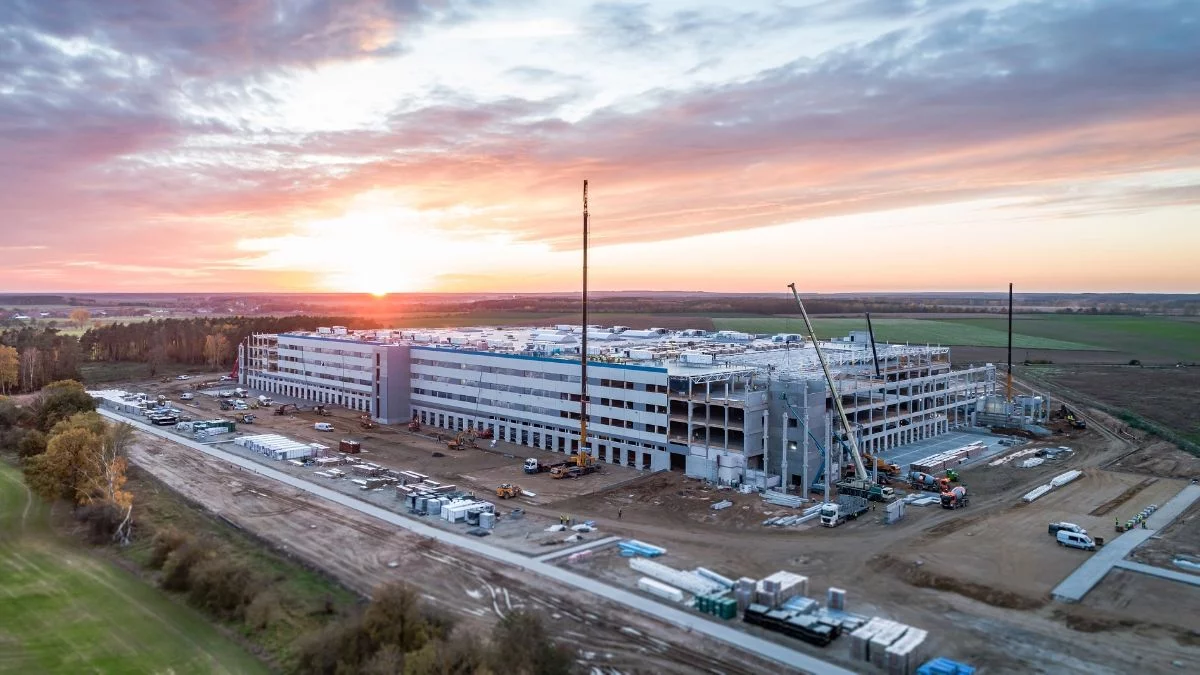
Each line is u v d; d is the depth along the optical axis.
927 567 71.69
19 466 110.06
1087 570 70.75
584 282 123.25
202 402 179.25
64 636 58.62
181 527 82.50
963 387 153.62
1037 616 60.94
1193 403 184.50
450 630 54.44
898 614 61.28
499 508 91.50
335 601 63.47
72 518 86.62
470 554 75.00
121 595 65.69
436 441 135.25
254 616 59.56
